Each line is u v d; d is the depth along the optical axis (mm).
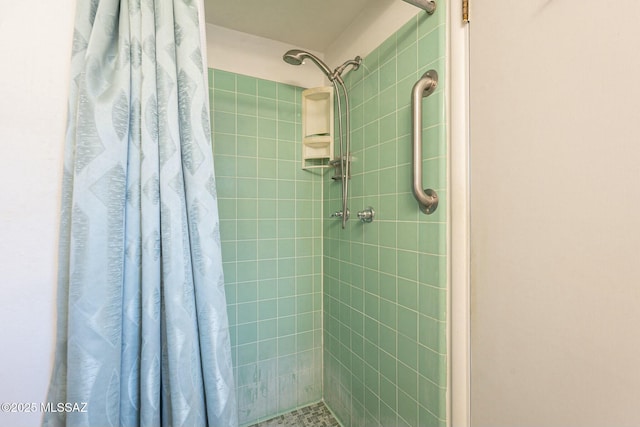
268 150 1360
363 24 1126
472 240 712
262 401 1358
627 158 425
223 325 488
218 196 1253
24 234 380
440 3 772
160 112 448
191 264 470
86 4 413
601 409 462
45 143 389
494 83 646
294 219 1432
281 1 1074
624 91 426
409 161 896
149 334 429
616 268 441
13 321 376
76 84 397
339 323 1332
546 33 533
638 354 421
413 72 875
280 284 1402
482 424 689
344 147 1259
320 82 1472
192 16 487
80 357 376
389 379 999
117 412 407
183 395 436
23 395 383
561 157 513
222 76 1245
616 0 433
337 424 1327
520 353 593
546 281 542
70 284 376
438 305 793
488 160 665
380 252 1044
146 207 432
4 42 372
